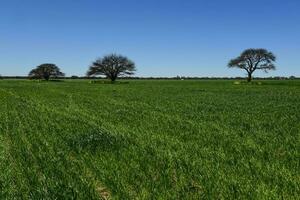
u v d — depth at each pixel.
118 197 8.80
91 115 26.03
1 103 36.62
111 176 10.38
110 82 123.88
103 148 14.05
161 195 8.85
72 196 8.88
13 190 9.43
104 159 12.22
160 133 17.84
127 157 12.50
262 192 8.93
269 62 120.94
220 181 9.86
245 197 8.66
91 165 11.55
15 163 12.13
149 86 90.06
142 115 26.09
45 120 23.12
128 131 18.41
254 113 27.11
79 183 9.80
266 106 33.34
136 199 8.67
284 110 29.42
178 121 22.64
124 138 16.05
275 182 9.73
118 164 11.58
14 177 10.55
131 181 9.96
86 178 10.29
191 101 40.06
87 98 44.78
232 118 24.06
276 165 11.41
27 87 79.00
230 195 8.84
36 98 44.53
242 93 57.81
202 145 14.77
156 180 10.00
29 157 12.77
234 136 16.89
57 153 13.20
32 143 15.33
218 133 17.78
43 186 9.60
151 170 10.92
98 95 51.00
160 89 72.25
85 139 15.05
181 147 14.23
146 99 43.19
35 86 85.62
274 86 92.31
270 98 45.25
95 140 15.05
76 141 15.02
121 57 129.50
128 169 11.03
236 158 12.46
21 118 24.20
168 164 11.52
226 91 64.69
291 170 10.92
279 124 20.95
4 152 13.73
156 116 25.44
